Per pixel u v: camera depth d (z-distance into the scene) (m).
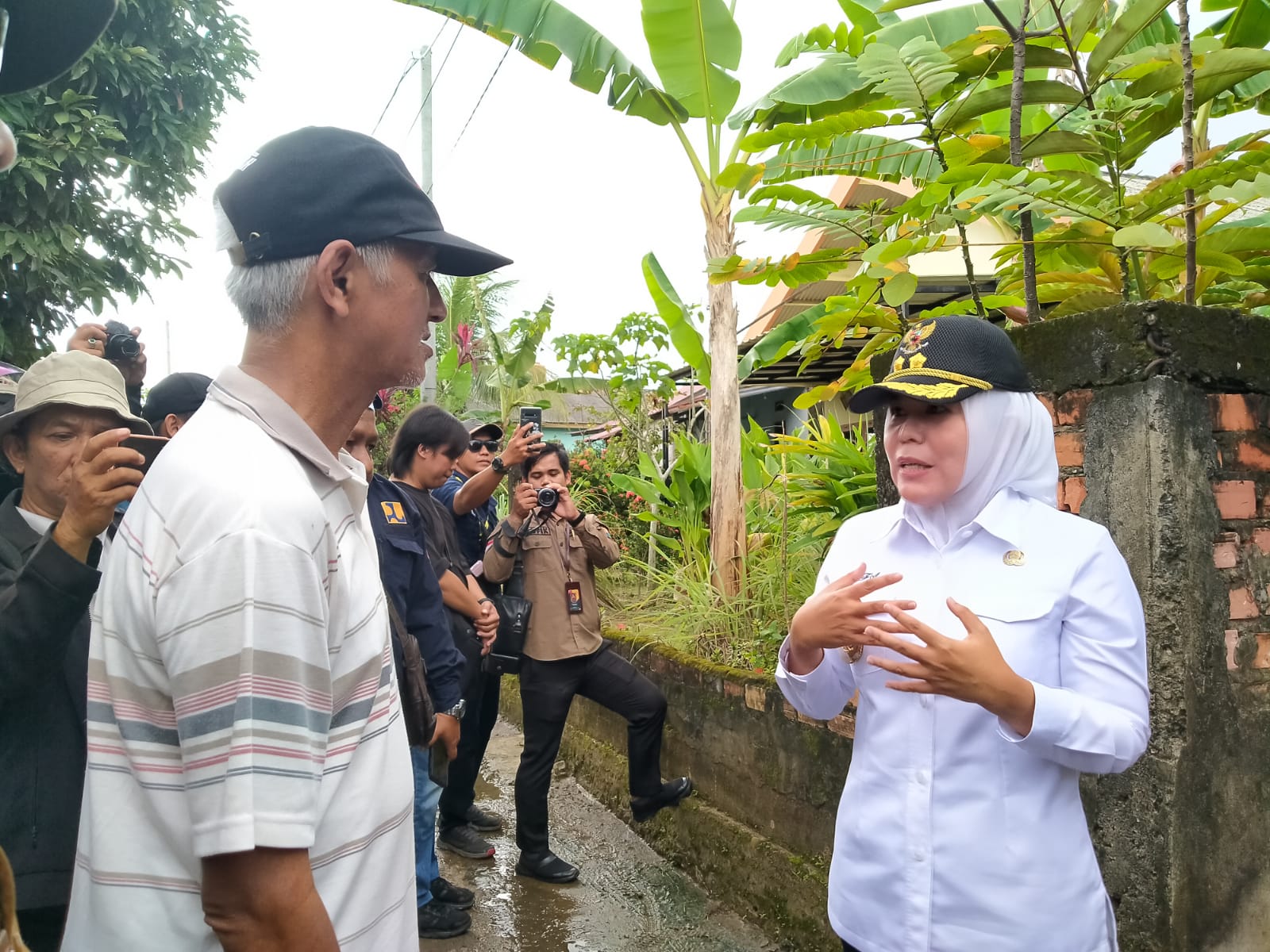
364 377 1.12
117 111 7.60
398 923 1.15
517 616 3.59
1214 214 2.33
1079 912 1.43
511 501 3.70
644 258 5.00
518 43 4.35
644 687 3.70
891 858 1.51
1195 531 1.94
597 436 10.75
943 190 2.47
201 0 8.05
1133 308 1.98
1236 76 2.37
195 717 0.90
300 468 1.04
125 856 0.97
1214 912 1.92
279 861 0.91
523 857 3.65
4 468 1.93
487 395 14.43
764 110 3.75
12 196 6.59
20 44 1.00
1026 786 1.44
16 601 1.37
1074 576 1.48
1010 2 3.62
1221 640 1.97
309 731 0.94
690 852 3.65
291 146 1.08
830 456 4.24
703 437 7.00
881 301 3.09
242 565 0.91
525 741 3.66
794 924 2.98
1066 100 2.69
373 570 1.18
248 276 1.08
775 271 3.09
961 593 1.54
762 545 4.48
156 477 0.99
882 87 2.65
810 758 3.05
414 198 1.12
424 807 3.05
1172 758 1.87
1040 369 2.20
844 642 1.50
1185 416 1.95
